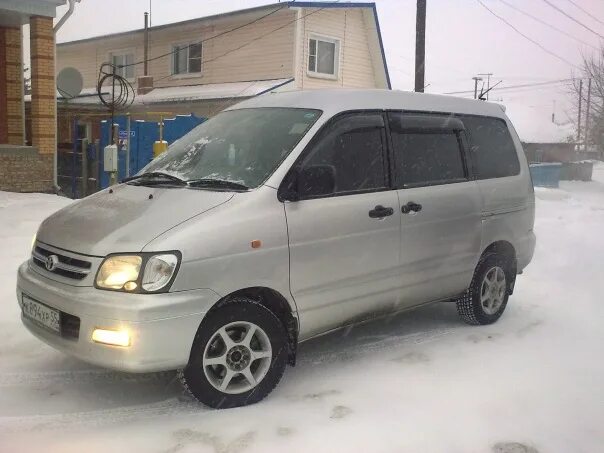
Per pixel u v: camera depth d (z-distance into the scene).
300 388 4.07
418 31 15.70
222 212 3.62
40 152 12.12
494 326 5.54
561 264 8.35
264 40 18.97
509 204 5.58
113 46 24.70
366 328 5.41
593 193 27.03
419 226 4.66
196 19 20.36
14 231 8.30
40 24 11.91
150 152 14.09
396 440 3.40
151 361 3.31
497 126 5.77
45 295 3.60
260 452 3.25
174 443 3.32
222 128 4.68
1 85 13.13
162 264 3.34
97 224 3.70
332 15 19.11
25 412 3.63
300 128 4.22
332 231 4.05
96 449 3.23
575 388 4.14
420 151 4.86
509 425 3.61
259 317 3.76
